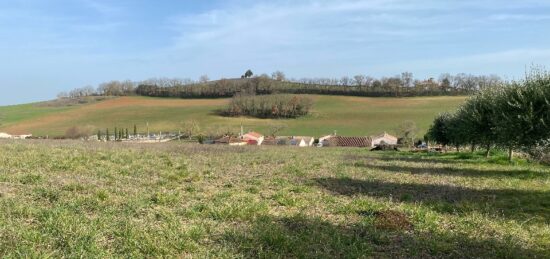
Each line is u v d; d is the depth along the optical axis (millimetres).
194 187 13969
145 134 109688
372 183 17328
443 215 11422
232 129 111938
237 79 171000
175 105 145875
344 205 11891
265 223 9336
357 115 128250
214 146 46406
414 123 104438
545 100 23391
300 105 130875
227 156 29484
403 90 152625
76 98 169625
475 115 32031
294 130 115250
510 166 29141
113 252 7039
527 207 13203
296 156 32844
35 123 121438
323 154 38875
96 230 7945
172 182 15047
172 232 8117
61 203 10102
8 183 12672
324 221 10086
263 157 29953
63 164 18109
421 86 155000
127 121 124688
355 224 9875
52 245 7062
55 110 146500
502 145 30297
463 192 15969
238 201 11797
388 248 8258
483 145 38656
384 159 34406
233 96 147375
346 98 149000
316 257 7340
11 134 102250
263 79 164125
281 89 158875
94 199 10734
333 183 16688
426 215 10883
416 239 8805
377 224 9828
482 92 33875
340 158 32938
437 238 8922
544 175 22938
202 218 9773
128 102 151125
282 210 11203
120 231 8039
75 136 102688
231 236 8266
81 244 7059
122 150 29438
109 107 143875
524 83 25656
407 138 97875
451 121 46062
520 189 17219
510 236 9250
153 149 33844
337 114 130500
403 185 17234
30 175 14000
